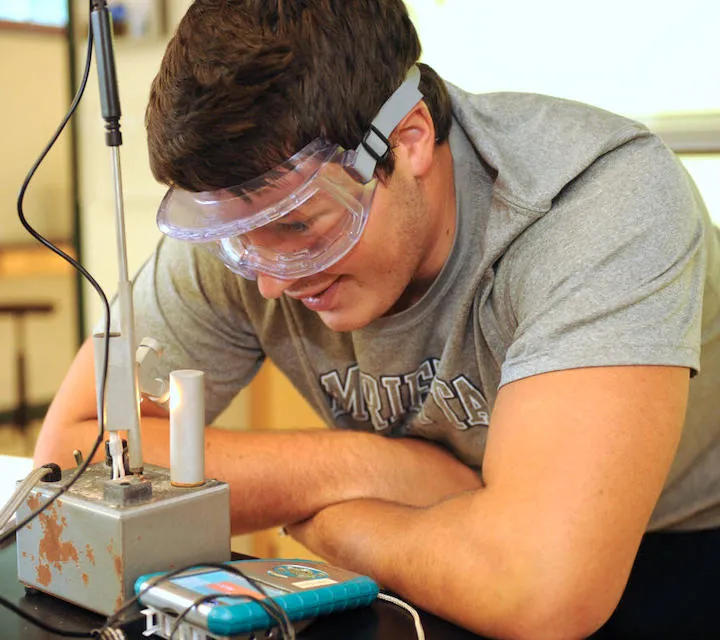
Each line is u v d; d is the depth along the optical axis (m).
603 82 2.68
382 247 1.18
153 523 0.90
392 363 1.40
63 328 5.48
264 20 1.02
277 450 1.30
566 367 1.05
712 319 1.36
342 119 1.05
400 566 1.07
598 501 0.99
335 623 0.92
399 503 1.22
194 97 1.00
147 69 3.04
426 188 1.23
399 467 1.31
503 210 1.19
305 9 1.03
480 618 0.99
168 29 2.97
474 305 1.27
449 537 1.04
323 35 1.03
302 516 1.28
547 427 1.03
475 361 1.33
